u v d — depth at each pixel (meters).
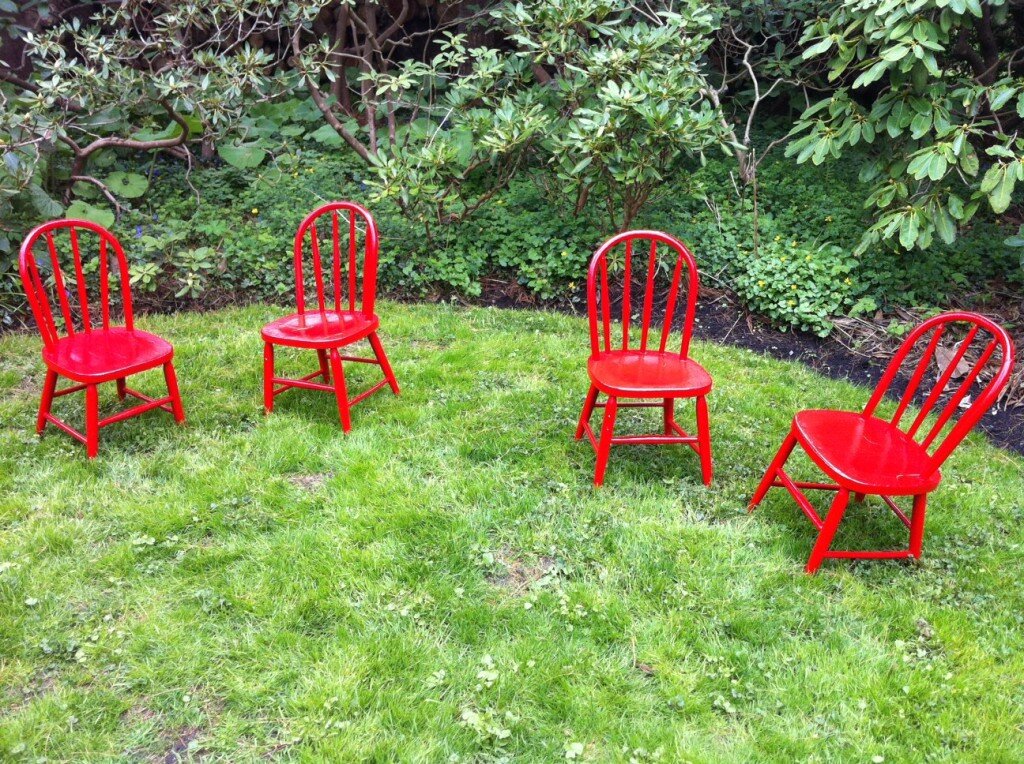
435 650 2.08
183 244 4.75
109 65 4.59
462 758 1.80
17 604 2.17
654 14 5.10
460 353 3.83
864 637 2.16
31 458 2.86
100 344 3.00
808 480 2.88
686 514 2.67
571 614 2.20
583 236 4.75
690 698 1.95
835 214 4.84
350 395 3.41
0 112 4.23
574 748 1.81
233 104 4.90
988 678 2.03
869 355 4.01
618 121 4.08
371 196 4.74
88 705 1.89
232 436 3.03
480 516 2.58
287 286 4.54
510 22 4.76
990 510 2.75
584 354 3.87
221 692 1.95
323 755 1.79
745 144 4.92
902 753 1.83
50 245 2.88
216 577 2.30
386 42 6.07
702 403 2.73
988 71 4.73
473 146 4.75
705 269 4.64
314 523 2.56
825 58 5.57
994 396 2.12
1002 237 4.76
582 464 2.93
